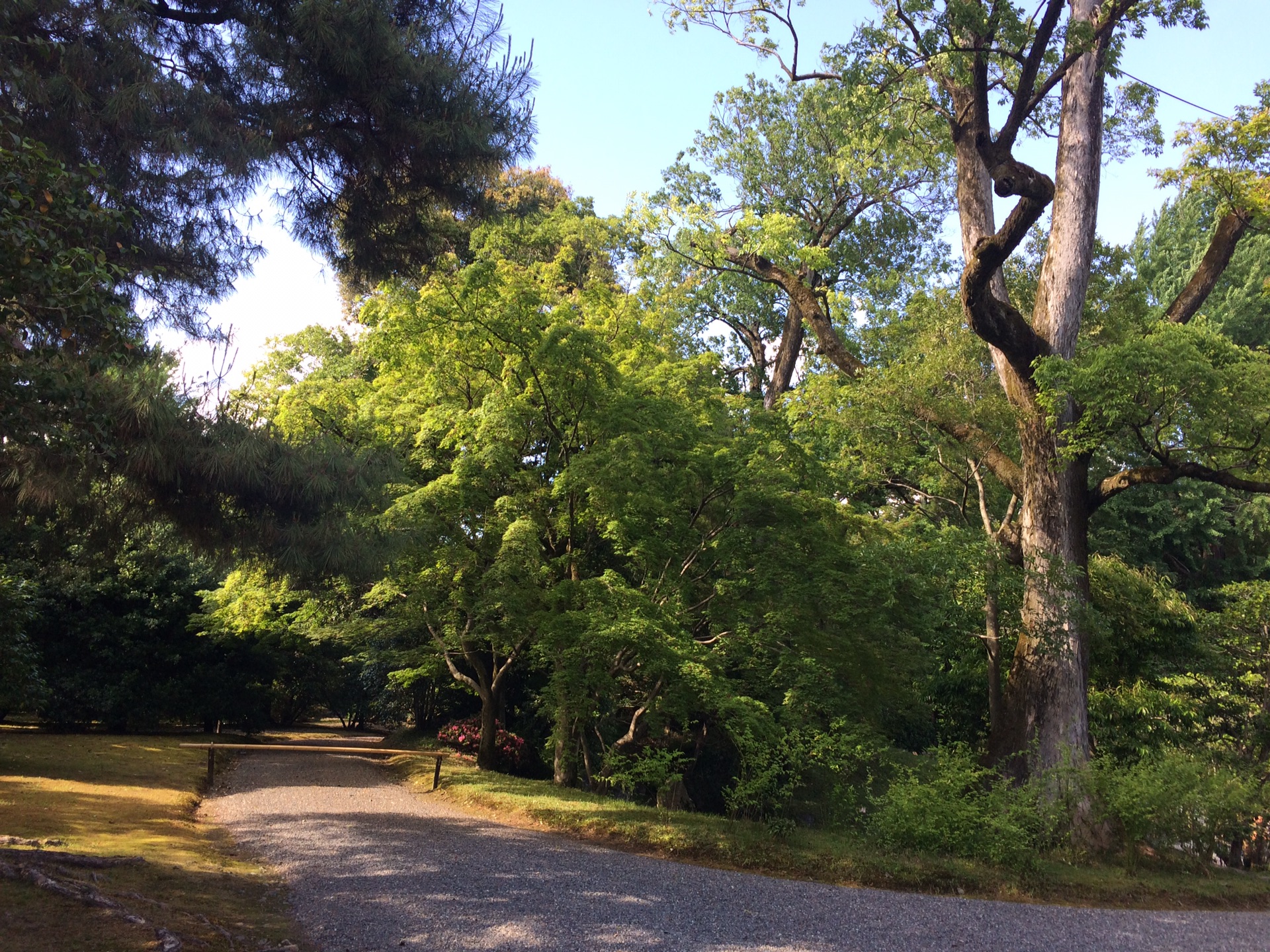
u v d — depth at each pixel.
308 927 6.13
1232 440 13.32
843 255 26.77
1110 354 12.38
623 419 12.96
